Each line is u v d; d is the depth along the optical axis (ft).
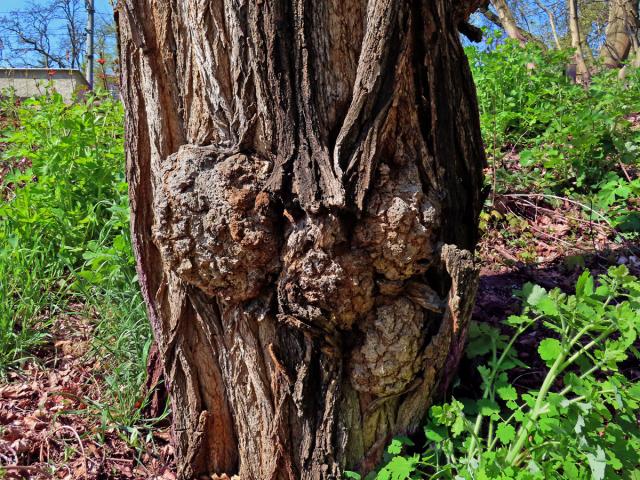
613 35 17.29
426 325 3.18
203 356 3.38
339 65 2.99
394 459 3.03
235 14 2.96
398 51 2.93
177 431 3.51
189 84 3.16
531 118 7.30
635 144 6.80
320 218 2.90
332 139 3.00
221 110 3.09
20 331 4.96
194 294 3.27
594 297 3.13
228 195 2.95
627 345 2.87
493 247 5.65
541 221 6.06
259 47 2.93
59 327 5.06
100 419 4.08
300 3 2.90
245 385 3.31
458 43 3.30
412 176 3.07
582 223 5.89
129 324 4.49
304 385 3.17
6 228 5.59
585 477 2.81
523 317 3.37
